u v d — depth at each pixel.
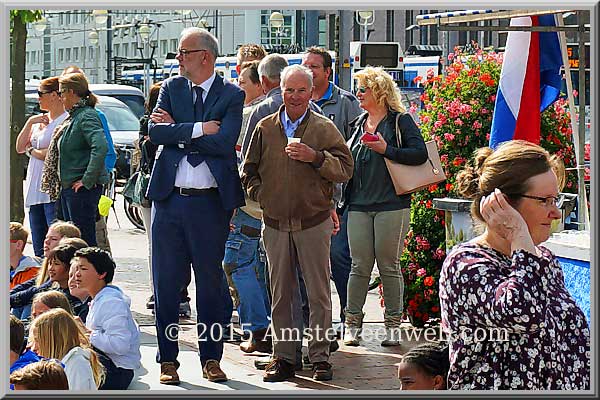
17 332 6.70
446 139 10.25
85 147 10.89
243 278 9.31
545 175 4.39
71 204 10.92
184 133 7.97
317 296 8.24
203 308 8.23
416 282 9.97
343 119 9.92
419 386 5.07
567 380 4.37
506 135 9.26
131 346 7.82
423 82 11.25
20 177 17.34
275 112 8.52
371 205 9.23
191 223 8.09
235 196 8.12
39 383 5.78
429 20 9.42
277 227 8.20
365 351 9.27
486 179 4.45
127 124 31.39
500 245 4.47
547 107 10.07
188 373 8.53
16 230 9.30
